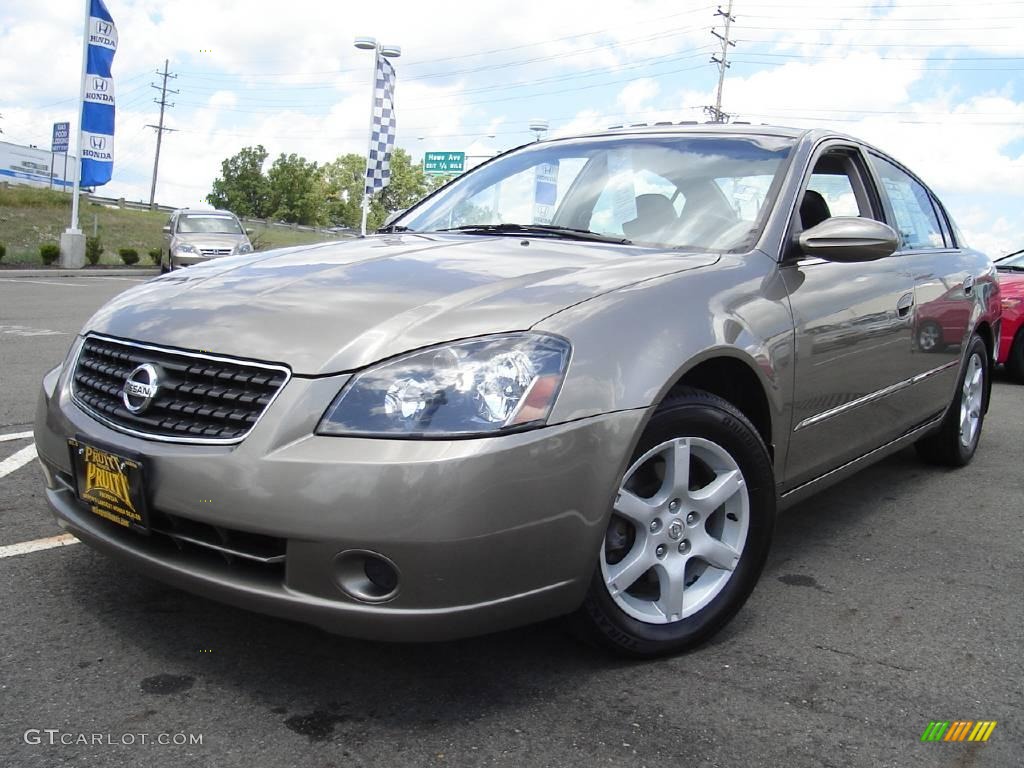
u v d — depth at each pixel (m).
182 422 2.17
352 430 1.99
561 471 2.06
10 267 20.59
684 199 3.11
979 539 3.65
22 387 5.82
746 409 2.73
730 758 2.01
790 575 3.19
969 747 2.10
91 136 21.50
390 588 2.01
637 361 2.22
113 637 2.46
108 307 2.68
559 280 2.38
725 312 2.52
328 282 2.44
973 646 2.65
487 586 2.01
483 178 3.74
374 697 2.21
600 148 3.54
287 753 1.96
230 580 2.08
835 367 3.02
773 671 2.43
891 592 3.05
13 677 2.23
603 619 2.30
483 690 2.26
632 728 2.11
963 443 4.71
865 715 2.22
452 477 1.94
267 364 2.11
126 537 2.29
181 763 1.91
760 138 3.36
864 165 3.76
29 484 3.75
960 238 4.79
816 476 3.12
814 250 2.85
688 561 2.48
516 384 2.04
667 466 2.37
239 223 19.11
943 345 4.07
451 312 2.18
